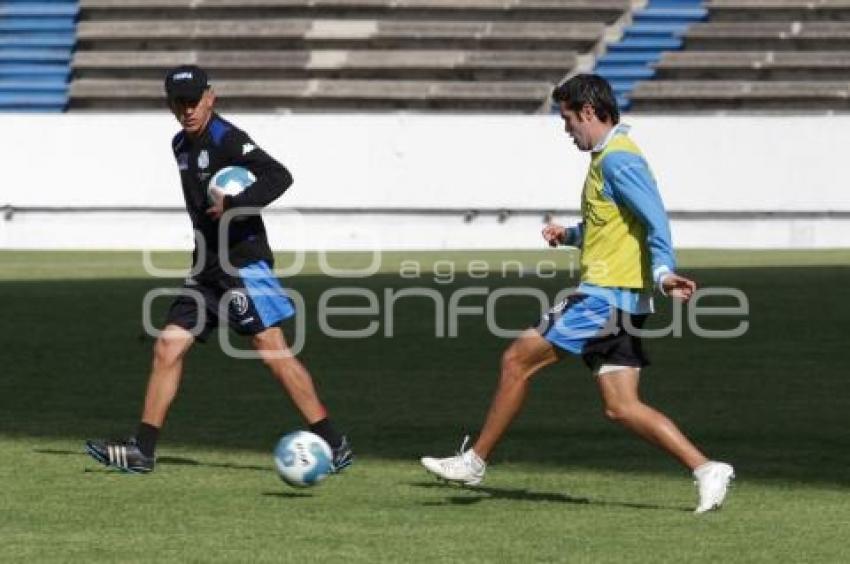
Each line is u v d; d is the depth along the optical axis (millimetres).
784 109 134000
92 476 32969
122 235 120812
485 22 140625
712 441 38156
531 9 141000
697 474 28594
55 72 140500
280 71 139375
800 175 118375
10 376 50688
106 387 48156
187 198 33062
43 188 120688
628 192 28000
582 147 28828
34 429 39969
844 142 117875
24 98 139375
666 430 28578
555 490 31625
